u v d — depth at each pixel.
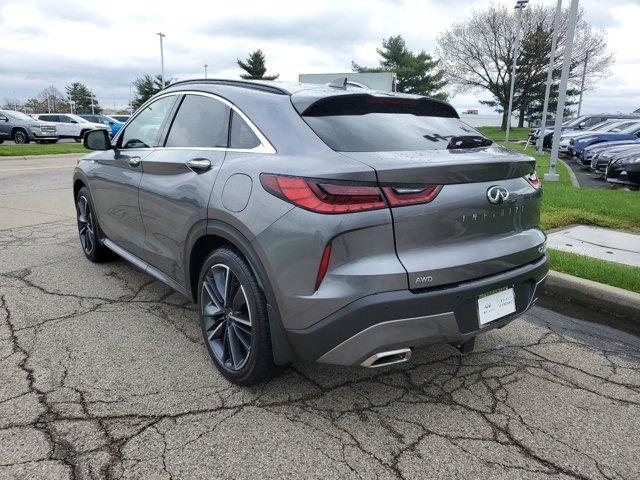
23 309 3.94
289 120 2.74
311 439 2.46
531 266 2.88
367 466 2.29
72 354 3.24
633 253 5.68
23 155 17.89
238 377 2.86
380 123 2.85
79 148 21.56
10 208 8.19
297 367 3.18
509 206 2.73
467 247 2.55
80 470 2.20
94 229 4.86
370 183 2.30
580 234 6.61
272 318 2.58
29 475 2.15
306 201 2.36
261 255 2.53
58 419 2.55
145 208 3.68
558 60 46.53
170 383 2.93
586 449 2.46
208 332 3.12
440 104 3.34
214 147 3.13
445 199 2.45
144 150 3.85
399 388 2.97
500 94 50.91
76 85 102.06
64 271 4.86
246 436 2.47
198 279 3.30
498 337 3.73
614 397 2.93
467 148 2.89
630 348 3.59
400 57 60.09
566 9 45.44
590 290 4.39
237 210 2.66
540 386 3.03
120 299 4.18
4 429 2.46
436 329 2.45
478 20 48.41
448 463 2.33
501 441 2.50
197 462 2.28
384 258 2.34
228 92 3.23
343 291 2.31
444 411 2.74
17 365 3.08
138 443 2.39
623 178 10.45
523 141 33.53
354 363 2.41
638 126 18.38
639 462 2.38
